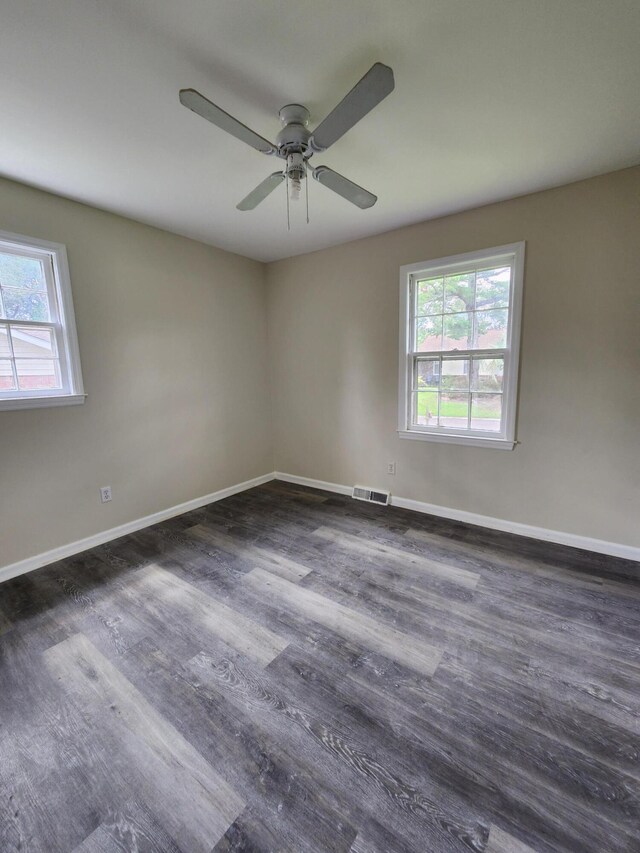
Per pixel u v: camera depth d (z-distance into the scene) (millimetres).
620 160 2193
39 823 1120
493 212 2732
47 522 2592
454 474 3201
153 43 1350
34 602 2156
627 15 1259
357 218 2947
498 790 1198
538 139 1966
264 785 1218
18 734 1390
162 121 1769
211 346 3639
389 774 1249
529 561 2545
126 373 2973
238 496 3916
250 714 1465
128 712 1475
